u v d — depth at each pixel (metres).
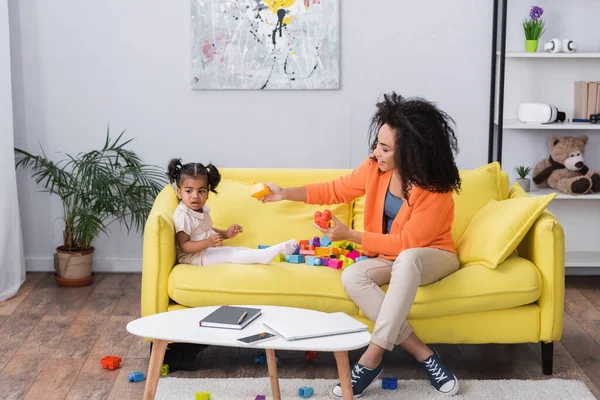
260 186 3.12
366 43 4.18
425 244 2.94
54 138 4.26
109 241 4.37
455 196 3.34
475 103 4.23
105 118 4.25
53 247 4.36
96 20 4.16
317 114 4.24
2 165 3.86
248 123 4.25
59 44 4.18
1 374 3.00
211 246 3.11
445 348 3.32
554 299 2.93
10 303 3.83
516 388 2.86
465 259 3.05
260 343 2.29
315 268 3.04
